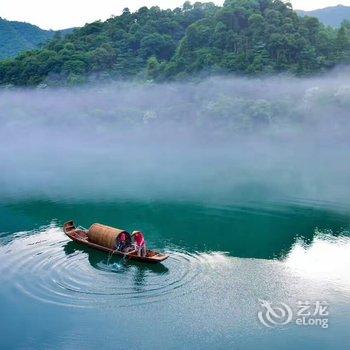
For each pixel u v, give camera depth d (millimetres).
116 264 37031
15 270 36094
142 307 30875
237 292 33156
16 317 29656
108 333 28125
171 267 37219
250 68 147625
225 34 163500
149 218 54125
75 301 31500
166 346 26938
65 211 57344
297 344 27156
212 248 42719
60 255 39031
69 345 27031
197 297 32250
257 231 48750
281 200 63281
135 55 196625
